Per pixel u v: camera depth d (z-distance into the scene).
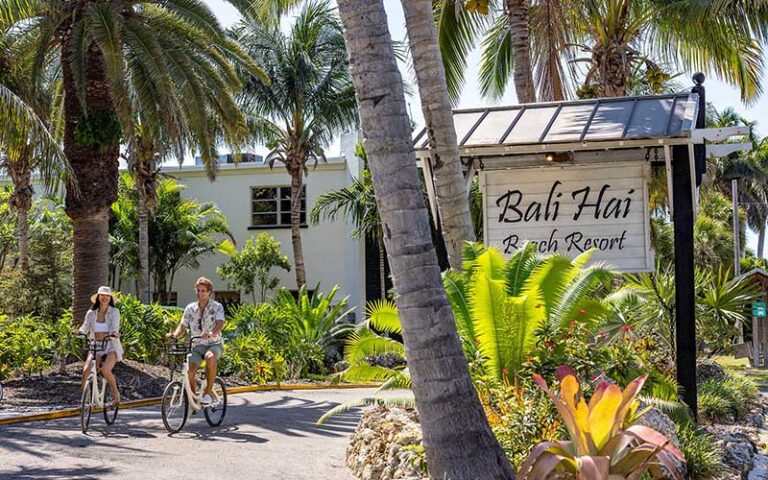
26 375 16.88
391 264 6.32
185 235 33.94
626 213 10.82
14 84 19.17
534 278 9.28
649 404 8.91
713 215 64.19
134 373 17.27
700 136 9.96
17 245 33.44
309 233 35.72
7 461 9.22
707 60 19.91
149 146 29.94
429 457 6.15
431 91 9.88
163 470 8.82
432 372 6.16
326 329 26.23
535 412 7.71
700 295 18.02
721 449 10.73
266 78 20.80
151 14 19.11
